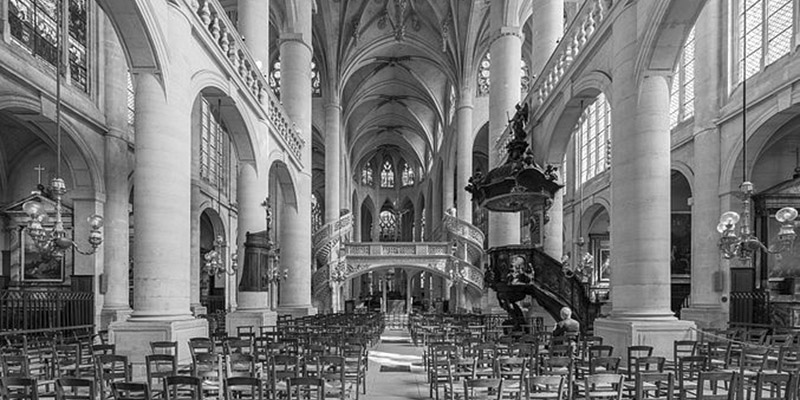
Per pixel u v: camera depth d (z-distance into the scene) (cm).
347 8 3928
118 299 1831
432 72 4697
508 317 2238
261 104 1897
